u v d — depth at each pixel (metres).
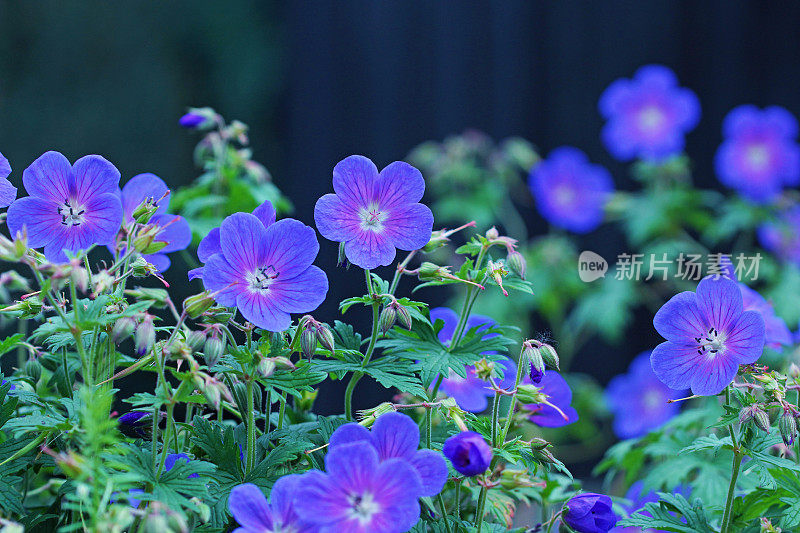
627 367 3.58
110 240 1.42
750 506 1.45
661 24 3.66
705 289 1.41
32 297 1.40
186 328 1.41
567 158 3.06
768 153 2.75
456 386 1.49
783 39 3.63
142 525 1.34
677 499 1.45
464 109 3.65
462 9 3.63
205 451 1.41
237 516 1.34
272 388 1.44
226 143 1.70
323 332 1.40
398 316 1.42
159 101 3.98
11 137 3.81
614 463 1.64
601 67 3.67
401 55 3.65
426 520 1.42
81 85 3.93
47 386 1.48
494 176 3.07
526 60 3.66
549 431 2.94
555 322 3.08
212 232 1.41
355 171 1.41
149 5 4.02
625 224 3.11
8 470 1.40
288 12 3.71
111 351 1.41
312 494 1.34
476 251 1.46
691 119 2.99
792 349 1.54
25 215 1.40
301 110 3.69
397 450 1.36
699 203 2.97
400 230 1.42
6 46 3.88
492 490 1.47
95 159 1.40
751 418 1.40
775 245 2.58
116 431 1.39
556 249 2.99
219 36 4.08
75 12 3.94
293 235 1.40
